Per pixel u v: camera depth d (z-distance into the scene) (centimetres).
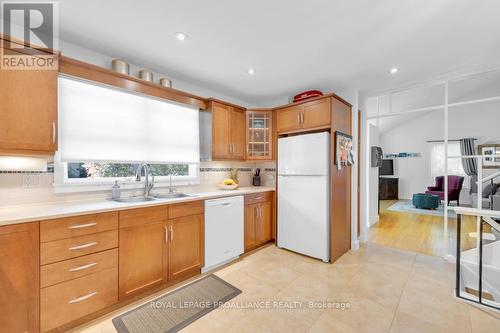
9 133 152
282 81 298
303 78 288
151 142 256
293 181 304
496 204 389
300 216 295
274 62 244
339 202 289
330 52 223
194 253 235
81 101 205
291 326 164
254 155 346
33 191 184
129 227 185
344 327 163
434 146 724
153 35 194
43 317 145
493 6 156
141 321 168
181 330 160
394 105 402
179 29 186
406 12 164
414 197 634
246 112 344
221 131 308
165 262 210
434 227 430
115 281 177
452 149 639
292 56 231
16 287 137
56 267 150
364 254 299
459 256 199
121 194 233
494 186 440
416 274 243
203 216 245
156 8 160
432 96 384
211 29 186
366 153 354
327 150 271
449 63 246
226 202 268
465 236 372
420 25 179
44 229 146
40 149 165
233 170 362
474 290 222
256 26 182
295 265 265
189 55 229
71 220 156
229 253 271
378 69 261
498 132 579
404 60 239
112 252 175
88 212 162
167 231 211
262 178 401
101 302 169
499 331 158
